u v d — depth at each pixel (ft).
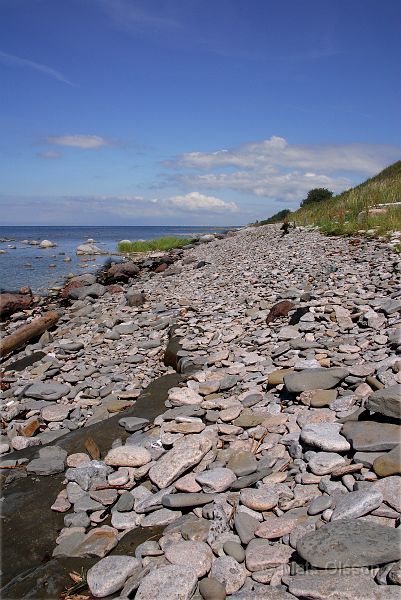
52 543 13.34
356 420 15.17
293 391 18.06
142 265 73.87
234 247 75.31
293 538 10.94
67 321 42.39
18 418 23.13
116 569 11.27
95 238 272.10
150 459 16.28
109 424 20.47
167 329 33.91
